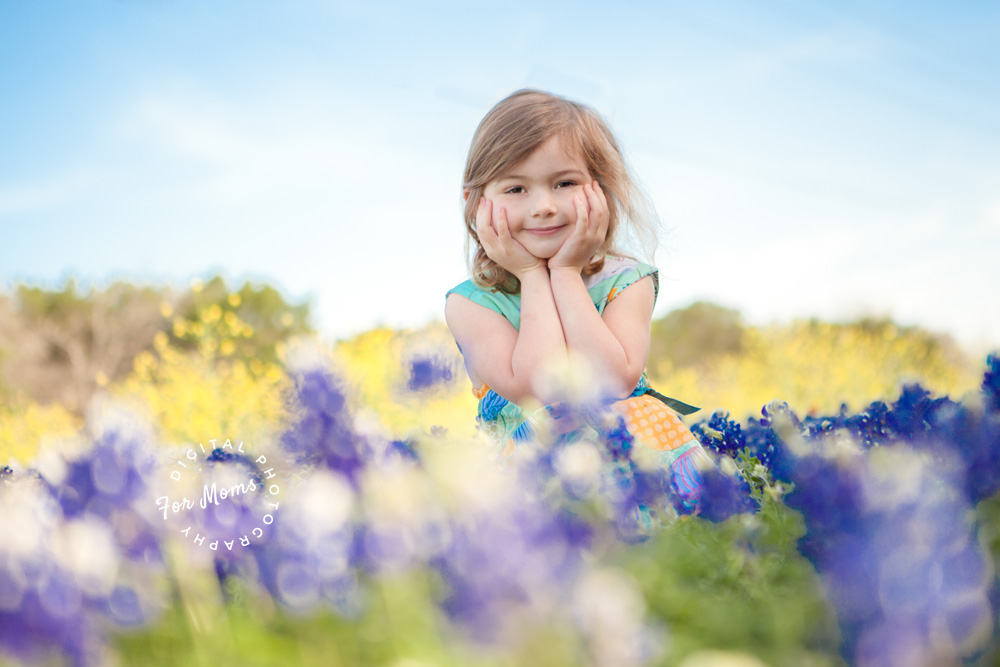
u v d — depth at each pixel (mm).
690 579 1640
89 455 1271
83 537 1124
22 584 1065
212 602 1354
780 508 1896
